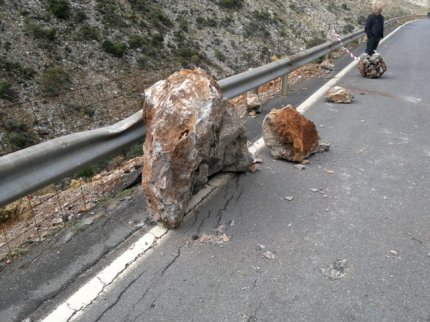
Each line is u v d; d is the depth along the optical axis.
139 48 38.72
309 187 4.11
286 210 3.65
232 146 4.02
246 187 4.07
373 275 2.79
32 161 2.94
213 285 2.69
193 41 43.97
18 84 28.94
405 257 2.99
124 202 3.80
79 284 2.72
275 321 2.38
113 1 41.50
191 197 3.81
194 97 3.33
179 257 2.99
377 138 5.64
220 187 4.05
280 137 4.68
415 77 10.50
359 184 4.20
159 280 2.74
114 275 2.80
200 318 2.41
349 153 5.07
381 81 9.86
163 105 3.29
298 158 4.71
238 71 43.38
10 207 4.57
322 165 4.68
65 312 2.48
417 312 2.46
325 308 2.49
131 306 2.51
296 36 53.28
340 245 3.14
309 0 65.50
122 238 3.23
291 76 10.43
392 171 4.54
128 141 3.99
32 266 2.93
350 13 68.88
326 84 9.34
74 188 4.70
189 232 3.30
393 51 16.56
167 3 46.88
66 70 32.62
